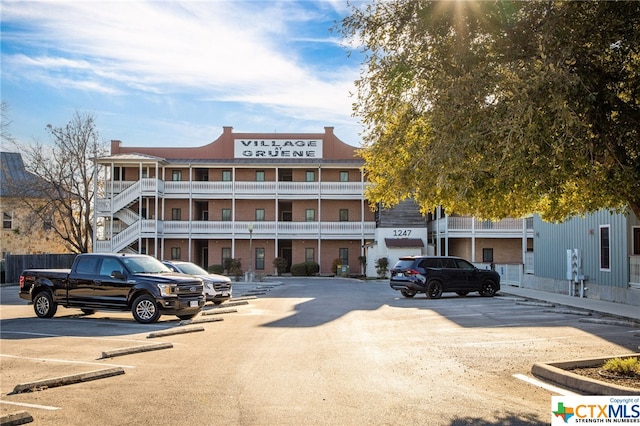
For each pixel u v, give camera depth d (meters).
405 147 9.66
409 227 46.62
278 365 9.97
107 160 47.09
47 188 46.97
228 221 50.00
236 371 9.46
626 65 8.96
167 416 6.84
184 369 9.64
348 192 50.31
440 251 46.66
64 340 13.05
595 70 8.37
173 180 51.50
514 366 9.77
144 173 50.56
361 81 9.66
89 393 7.97
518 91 7.11
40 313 17.73
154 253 49.25
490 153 7.53
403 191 9.70
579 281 24.09
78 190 48.06
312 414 6.91
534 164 7.57
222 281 22.31
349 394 7.89
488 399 7.61
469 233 44.25
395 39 9.13
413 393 7.94
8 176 49.62
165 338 13.32
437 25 8.62
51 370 9.66
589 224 24.05
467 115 7.59
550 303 21.66
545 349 11.47
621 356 9.52
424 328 14.92
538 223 29.80
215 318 17.00
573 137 7.26
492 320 16.55
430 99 8.60
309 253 51.62
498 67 8.03
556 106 6.93
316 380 8.76
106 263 17.12
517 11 8.59
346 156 52.09
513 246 47.03
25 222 51.97
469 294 27.50
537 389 8.16
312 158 51.78
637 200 8.67
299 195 50.16
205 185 49.84
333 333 14.12
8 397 7.77
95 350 11.65
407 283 24.84
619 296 21.45
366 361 10.30
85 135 48.19
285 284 38.41
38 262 42.66
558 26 8.19
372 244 46.78
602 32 8.41
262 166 50.12
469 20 8.51
